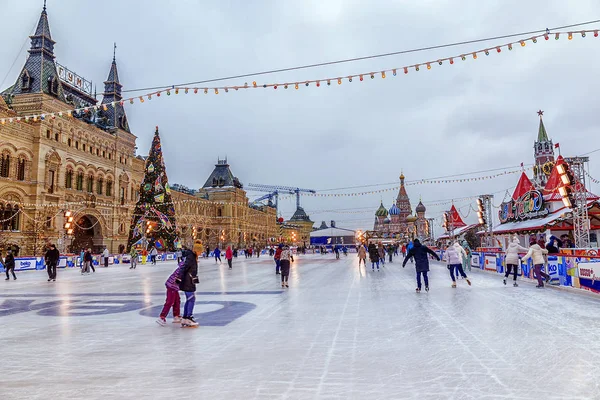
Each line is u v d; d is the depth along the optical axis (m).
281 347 7.55
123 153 61.84
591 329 8.80
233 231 97.81
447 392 5.17
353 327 9.27
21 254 42.91
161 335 8.73
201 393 5.21
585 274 14.96
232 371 6.13
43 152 45.75
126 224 61.16
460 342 7.75
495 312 11.00
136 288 19.23
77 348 7.65
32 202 44.50
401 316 10.55
